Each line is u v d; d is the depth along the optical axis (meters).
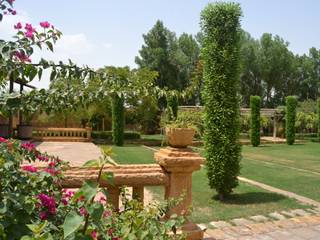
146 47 47.44
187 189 3.83
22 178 2.32
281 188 9.29
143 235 2.20
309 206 7.34
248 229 5.73
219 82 8.00
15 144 2.60
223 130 7.96
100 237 2.05
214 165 7.96
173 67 46.69
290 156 18.20
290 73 55.38
